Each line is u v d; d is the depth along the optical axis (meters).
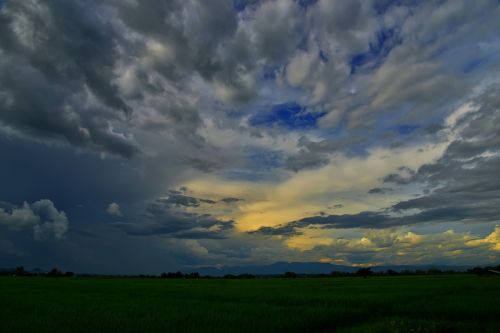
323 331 22.23
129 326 19.92
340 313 24.98
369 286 55.84
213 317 22.70
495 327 21.27
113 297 38.38
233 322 21.23
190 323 20.97
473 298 33.38
